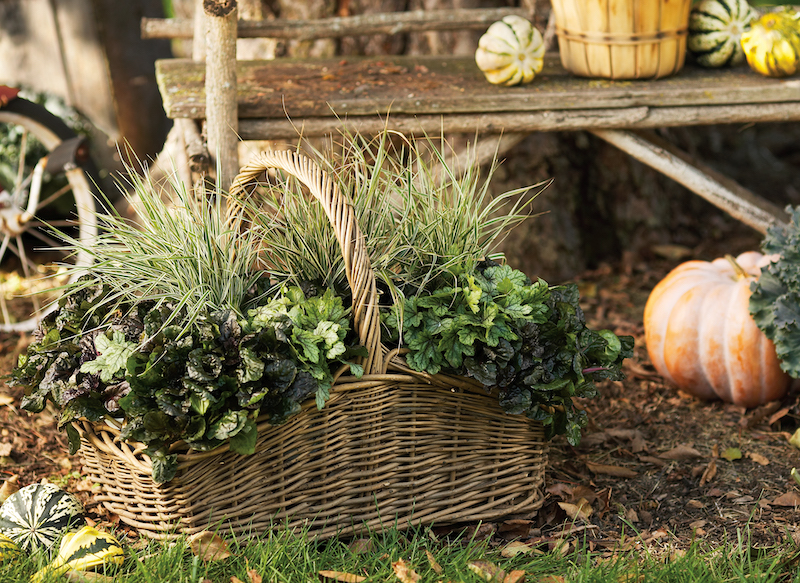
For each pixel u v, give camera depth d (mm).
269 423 1645
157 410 1552
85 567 1633
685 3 2783
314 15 3502
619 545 1854
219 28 2256
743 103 2762
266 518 1747
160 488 1644
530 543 1872
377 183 1975
